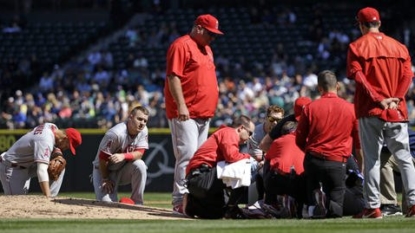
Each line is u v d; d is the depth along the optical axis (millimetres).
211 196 30281
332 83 30344
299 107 32281
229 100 72750
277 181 30797
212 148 30469
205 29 31891
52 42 100625
